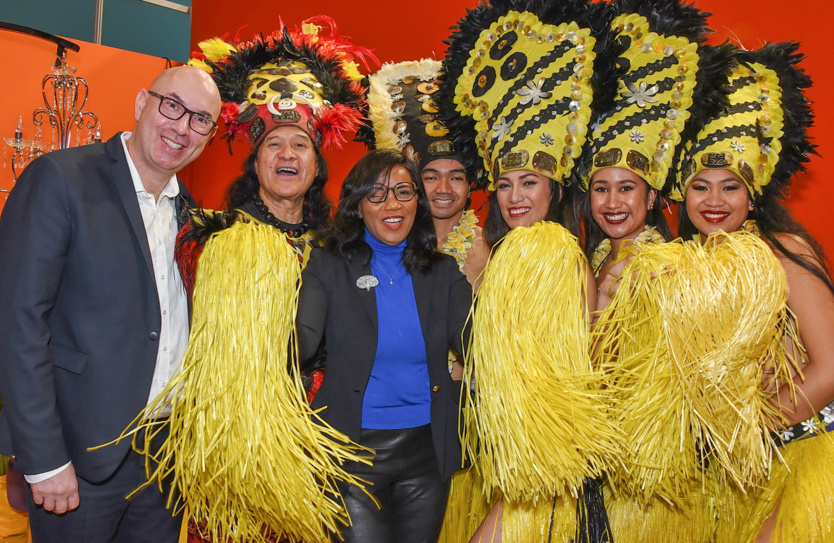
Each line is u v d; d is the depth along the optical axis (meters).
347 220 2.13
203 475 1.84
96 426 1.86
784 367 2.07
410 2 4.54
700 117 2.18
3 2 4.53
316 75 2.54
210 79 2.00
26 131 4.17
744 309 1.90
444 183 2.77
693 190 2.27
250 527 1.92
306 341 1.95
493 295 1.98
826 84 3.28
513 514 2.16
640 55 2.19
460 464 2.09
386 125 2.88
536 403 1.89
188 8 5.53
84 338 1.85
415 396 2.07
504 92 2.23
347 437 1.88
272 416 1.82
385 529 1.98
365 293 2.07
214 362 1.81
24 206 1.83
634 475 2.00
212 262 1.86
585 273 2.07
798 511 2.01
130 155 1.97
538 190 2.16
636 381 2.00
